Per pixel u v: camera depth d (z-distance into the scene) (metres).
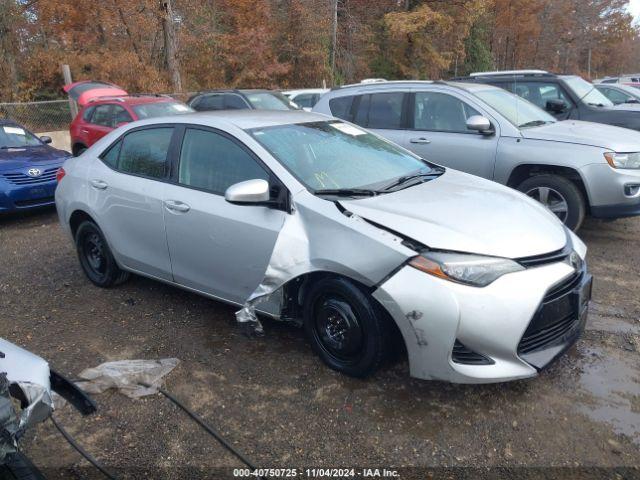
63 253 6.34
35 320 4.53
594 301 4.54
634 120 8.44
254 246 3.64
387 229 3.17
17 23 21.48
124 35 24.44
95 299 4.89
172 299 4.82
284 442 2.96
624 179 5.54
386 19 29.91
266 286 3.51
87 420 3.20
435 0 30.58
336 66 30.19
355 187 3.73
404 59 31.91
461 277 2.94
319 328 3.54
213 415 3.20
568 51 48.41
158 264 4.40
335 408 3.21
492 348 2.95
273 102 13.47
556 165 5.78
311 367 3.62
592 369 3.54
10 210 7.86
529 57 46.00
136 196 4.39
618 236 6.26
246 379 3.53
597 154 5.60
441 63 31.33
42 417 2.30
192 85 25.00
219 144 4.00
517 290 2.96
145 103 11.14
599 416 3.07
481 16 36.19
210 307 4.62
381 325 3.20
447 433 2.97
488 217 3.35
